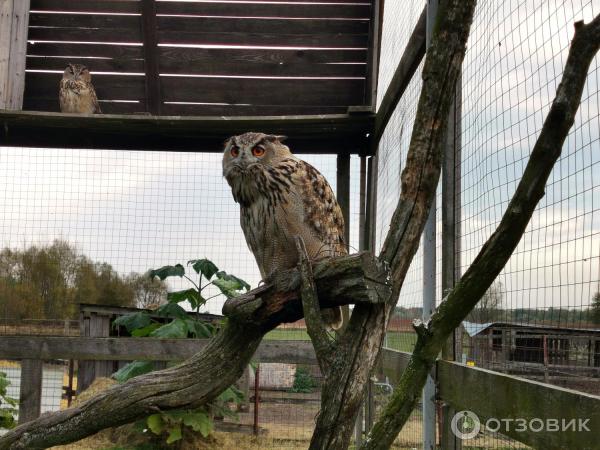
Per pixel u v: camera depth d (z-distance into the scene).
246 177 4.11
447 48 2.46
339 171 7.09
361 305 2.54
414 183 2.53
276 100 7.43
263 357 6.44
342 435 2.41
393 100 5.21
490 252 1.96
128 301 7.56
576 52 1.66
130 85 7.38
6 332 7.01
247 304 2.84
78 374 8.23
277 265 4.25
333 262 2.53
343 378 2.45
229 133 6.78
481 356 2.96
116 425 3.02
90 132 6.83
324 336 2.50
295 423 8.27
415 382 2.19
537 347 2.25
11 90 6.80
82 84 6.94
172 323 6.68
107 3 7.12
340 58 7.30
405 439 4.95
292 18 7.17
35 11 7.13
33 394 6.22
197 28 7.17
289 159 4.18
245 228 4.34
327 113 7.46
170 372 3.03
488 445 2.77
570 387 1.99
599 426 1.75
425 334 2.16
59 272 7.14
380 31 6.99
